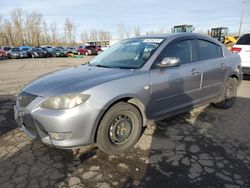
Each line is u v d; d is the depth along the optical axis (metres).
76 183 2.62
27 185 2.59
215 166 2.93
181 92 3.84
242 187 2.55
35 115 2.82
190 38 4.17
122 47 4.26
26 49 33.38
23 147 3.39
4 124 4.20
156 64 3.52
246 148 3.37
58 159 3.09
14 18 72.75
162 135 3.76
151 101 3.42
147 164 2.97
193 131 3.91
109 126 3.04
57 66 17.30
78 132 2.79
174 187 2.55
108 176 2.74
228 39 25.61
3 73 12.48
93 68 3.70
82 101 2.77
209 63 4.32
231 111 4.91
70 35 84.38
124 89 3.07
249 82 8.00
